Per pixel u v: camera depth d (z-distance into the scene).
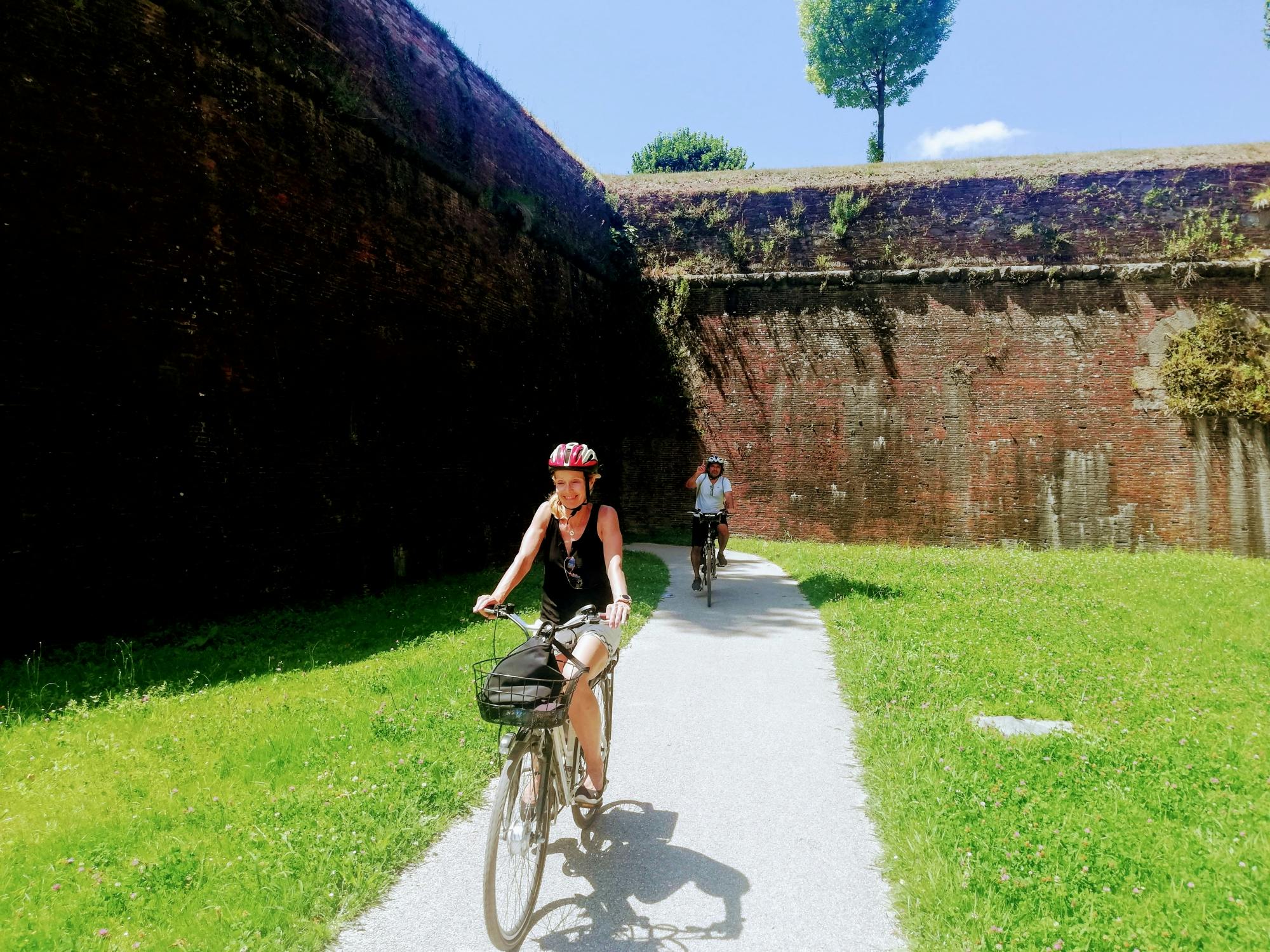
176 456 8.24
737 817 3.95
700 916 3.08
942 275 19.03
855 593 9.73
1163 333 18.28
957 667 6.44
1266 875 3.12
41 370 7.07
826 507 19.28
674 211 20.44
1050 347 18.66
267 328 9.38
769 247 19.91
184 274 8.37
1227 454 17.91
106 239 7.62
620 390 20.11
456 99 13.39
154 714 5.32
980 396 18.84
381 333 11.38
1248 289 18.03
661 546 17.83
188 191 8.42
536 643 3.12
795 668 6.70
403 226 11.91
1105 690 5.88
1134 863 3.22
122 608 7.68
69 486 7.27
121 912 2.94
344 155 10.71
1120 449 18.30
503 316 14.88
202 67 8.62
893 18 29.33
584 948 2.88
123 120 7.79
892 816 3.77
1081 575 12.02
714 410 19.86
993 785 4.02
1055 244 18.83
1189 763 4.39
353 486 10.72
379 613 9.38
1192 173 18.58
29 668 6.25
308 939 2.80
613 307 20.27
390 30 11.73
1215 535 17.81
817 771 4.52
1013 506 18.55
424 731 4.89
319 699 5.63
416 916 3.03
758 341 19.80
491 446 14.25
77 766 4.37
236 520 8.91
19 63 6.96
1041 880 3.09
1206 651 7.27
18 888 3.09
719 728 5.22
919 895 3.09
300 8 9.84
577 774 3.70
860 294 19.47
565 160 17.91
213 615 8.58
